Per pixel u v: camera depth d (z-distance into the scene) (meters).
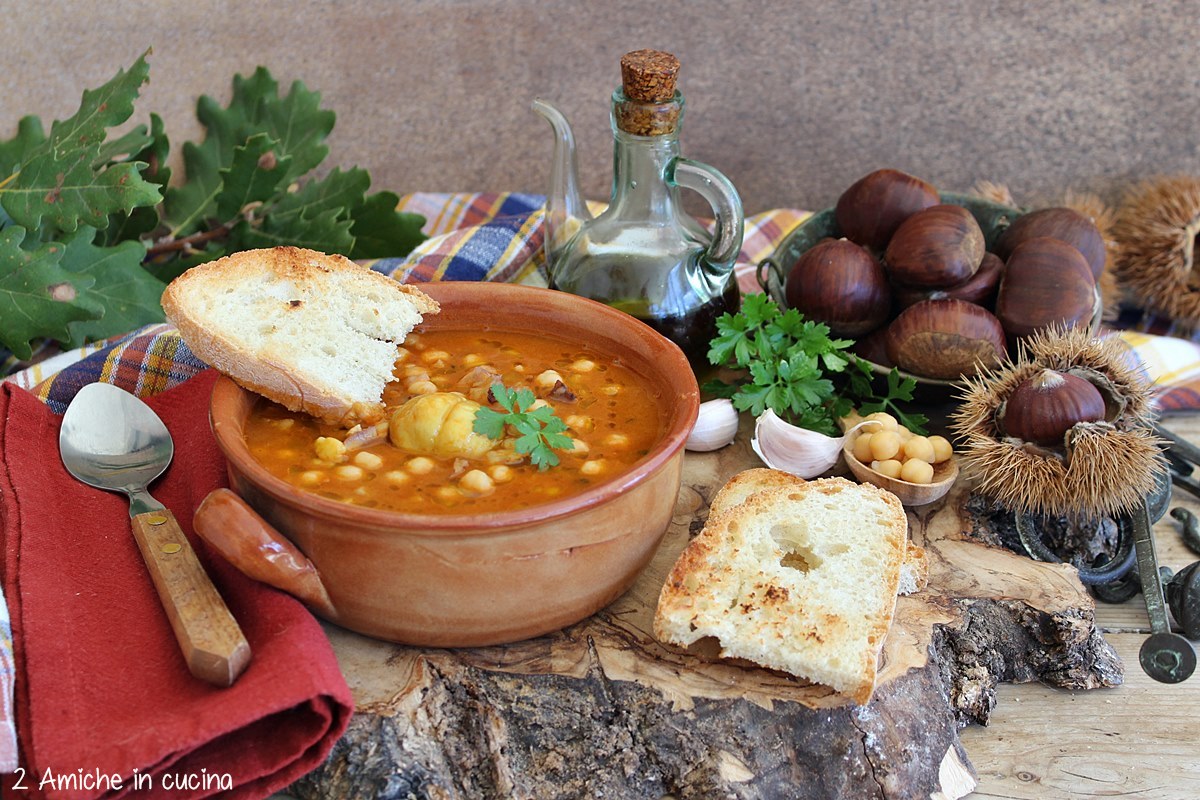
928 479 0.68
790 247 0.80
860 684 0.59
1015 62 0.92
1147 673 0.66
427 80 0.94
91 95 0.77
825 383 0.72
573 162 0.78
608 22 0.92
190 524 0.66
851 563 0.63
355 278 0.66
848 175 0.97
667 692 0.60
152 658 0.59
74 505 0.66
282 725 0.58
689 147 0.96
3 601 0.60
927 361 0.73
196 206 0.88
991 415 0.70
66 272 0.75
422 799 0.59
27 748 0.56
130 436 0.70
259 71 0.89
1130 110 0.93
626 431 0.65
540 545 0.58
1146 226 0.89
